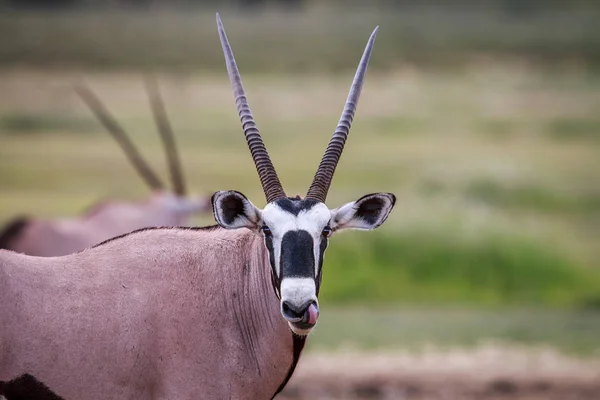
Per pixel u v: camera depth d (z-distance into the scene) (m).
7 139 124.81
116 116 141.38
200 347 21.58
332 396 41.03
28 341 20.64
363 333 53.16
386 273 64.00
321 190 22.84
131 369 21.06
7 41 197.62
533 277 64.50
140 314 21.31
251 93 165.12
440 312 59.66
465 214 70.25
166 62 191.25
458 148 121.75
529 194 84.81
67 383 20.80
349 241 65.56
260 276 22.33
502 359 46.97
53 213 80.88
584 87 177.12
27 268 21.30
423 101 160.00
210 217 61.66
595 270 66.06
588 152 120.56
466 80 182.50
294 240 20.97
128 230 43.50
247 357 22.02
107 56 192.12
